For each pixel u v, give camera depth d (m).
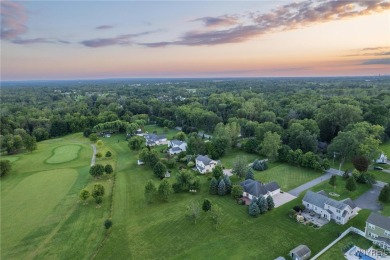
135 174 91.31
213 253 49.91
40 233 58.38
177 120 175.25
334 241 51.47
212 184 74.19
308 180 81.56
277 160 99.19
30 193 78.56
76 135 160.62
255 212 61.81
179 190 76.19
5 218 65.06
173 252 50.66
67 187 82.00
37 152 123.00
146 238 55.22
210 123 150.12
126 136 148.62
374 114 125.06
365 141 91.50
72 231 58.66
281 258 46.00
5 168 92.62
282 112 159.50
